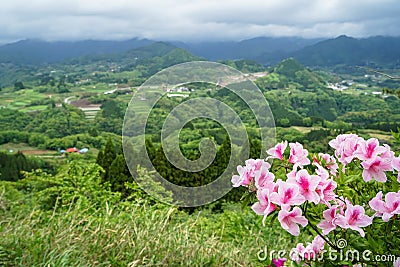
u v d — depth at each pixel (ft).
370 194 6.07
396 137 6.68
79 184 17.79
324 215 5.51
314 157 6.25
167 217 12.37
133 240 10.69
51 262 8.52
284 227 5.13
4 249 8.86
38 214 12.23
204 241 12.00
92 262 9.45
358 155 5.65
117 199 17.57
